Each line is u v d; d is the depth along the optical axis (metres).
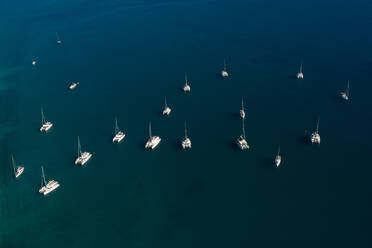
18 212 177.75
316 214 169.25
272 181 187.25
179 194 183.62
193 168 197.75
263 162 198.00
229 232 164.12
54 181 190.75
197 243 160.38
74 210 178.12
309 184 184.00
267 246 157.25
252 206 175.12
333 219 166.50
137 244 161.62
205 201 179.25
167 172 196.38
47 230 169.12
